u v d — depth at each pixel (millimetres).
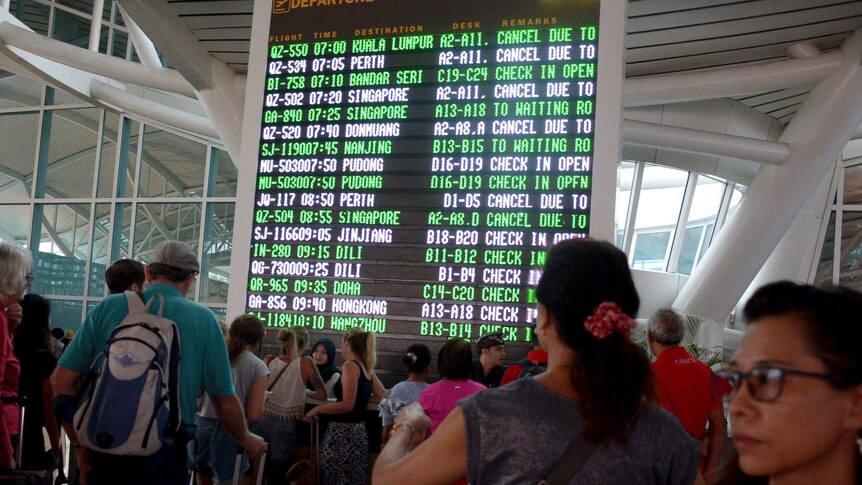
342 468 5387
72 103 17016
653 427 1785
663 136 10188
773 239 10875
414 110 6512
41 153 17031
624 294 1798
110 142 16750
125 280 4082
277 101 6824
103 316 3291
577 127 6191
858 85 9484
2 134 17312
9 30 12188
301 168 6672
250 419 4652
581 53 6273
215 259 15906
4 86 17375
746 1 8508
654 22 9023
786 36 9430
